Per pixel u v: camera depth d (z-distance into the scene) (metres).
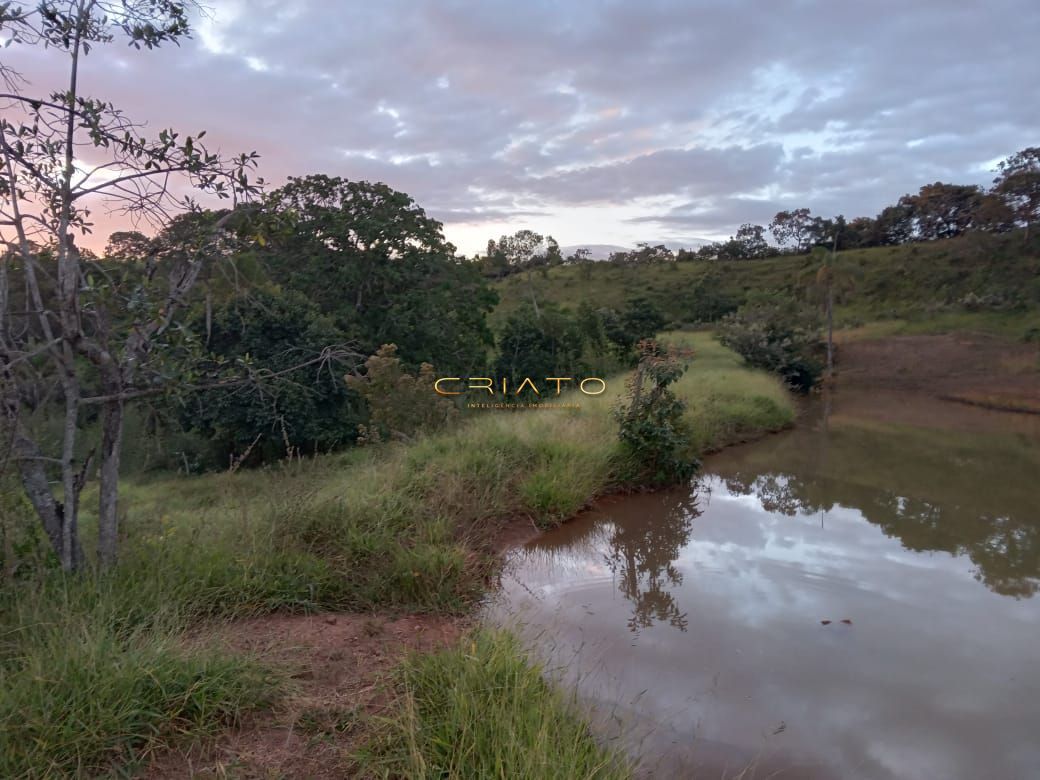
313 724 3.33
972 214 47.50
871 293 44.06
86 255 4.51
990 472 11.68
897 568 6.70
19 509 4.44
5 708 2.90
